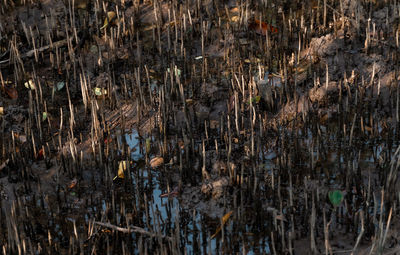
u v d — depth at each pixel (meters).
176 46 5.54
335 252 3.48
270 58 5.20
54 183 4.18
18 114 4.83
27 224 3.74
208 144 4.42
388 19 5.48
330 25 5.56
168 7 6.10
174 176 4.18
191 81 5.02
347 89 4.65
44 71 5.40
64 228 3.79
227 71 5.23
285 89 4.80
